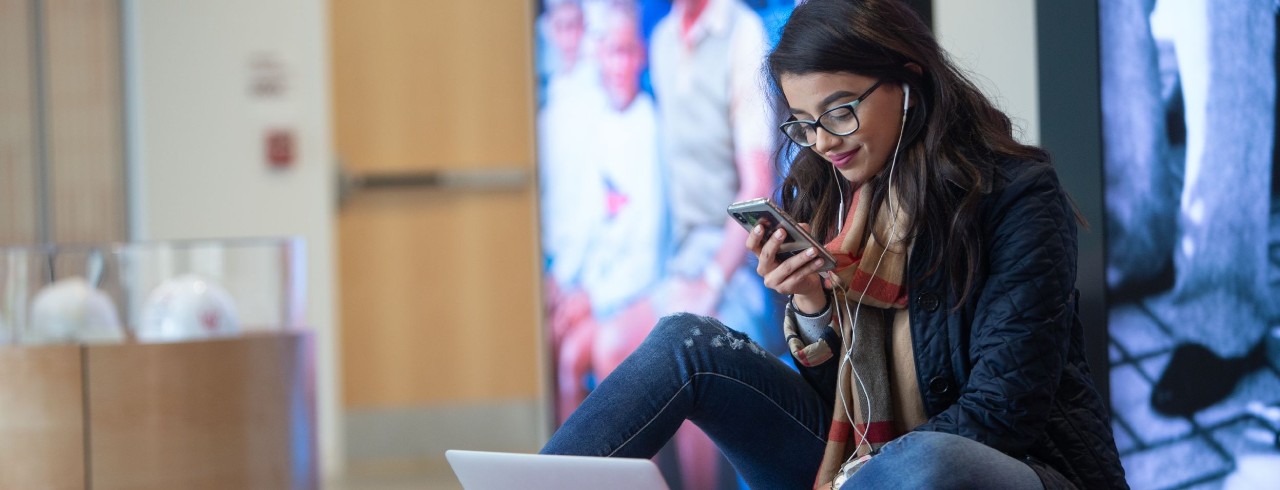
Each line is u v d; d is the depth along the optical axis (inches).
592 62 216.4
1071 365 93.4
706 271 193.8
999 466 82.4
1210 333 121.6
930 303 94.2
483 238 296.5
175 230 282.2
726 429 103.5
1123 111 124.1
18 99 275.3
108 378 166.9
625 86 209.8
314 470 184.1
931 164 92.4
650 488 83.0
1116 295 125.0
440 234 296.0
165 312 171.8
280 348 176.9
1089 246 125.0
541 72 225.1
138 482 167.2
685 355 99.7
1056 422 91.3
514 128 297.1
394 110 294.8
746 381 101.0
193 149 282.8
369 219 294.7
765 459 104.7
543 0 221.1
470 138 296.2
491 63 296.7
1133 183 124.3
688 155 195.9
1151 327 124.3
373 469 290.5
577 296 223.1
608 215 215.0
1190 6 121.2
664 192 202.5
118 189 282.5
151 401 168.1
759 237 95.5
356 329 294.7
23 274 170.2
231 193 283.4
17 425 165.3
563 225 224.1
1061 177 126.0
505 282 297.0
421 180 293.9
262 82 283.4
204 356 170.6
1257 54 117.6
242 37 283.7
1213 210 120.7
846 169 96.1
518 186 296.7
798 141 97.4
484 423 297.7
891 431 97.8
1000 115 96.3
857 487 83.7
